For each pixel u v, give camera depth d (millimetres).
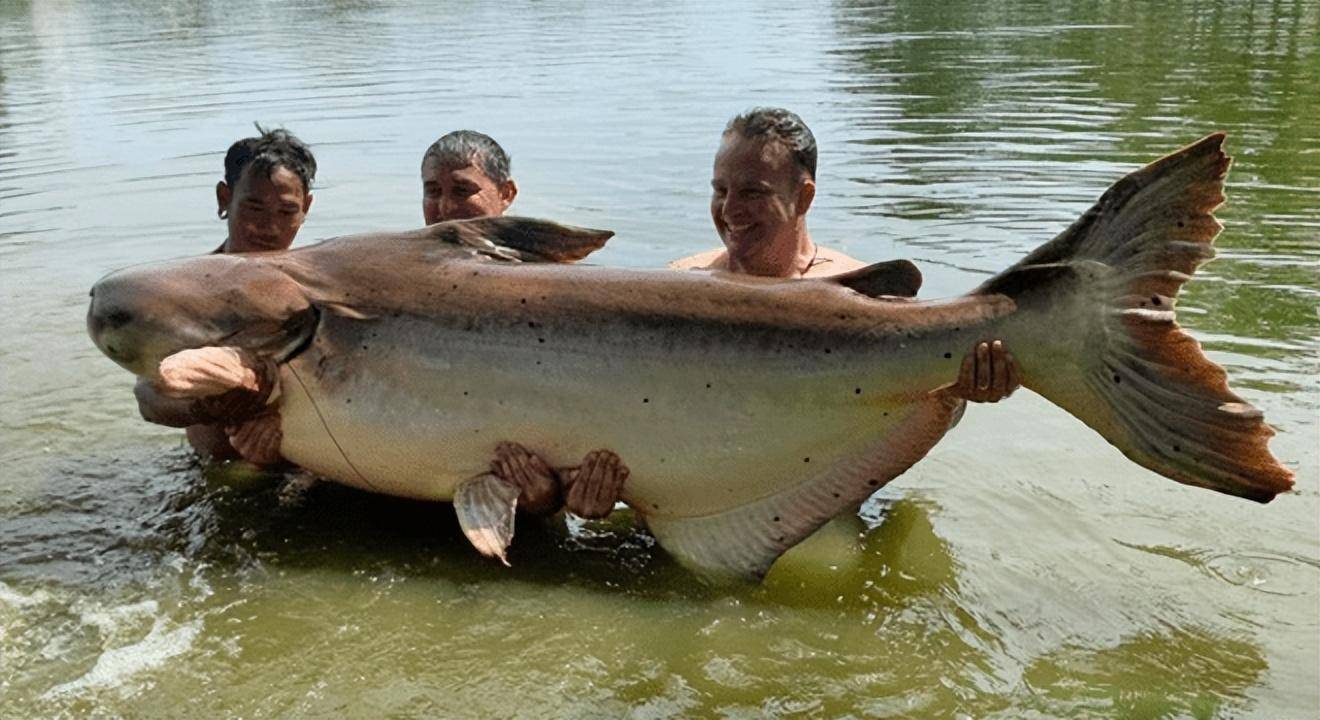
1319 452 1947
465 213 2180
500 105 5238
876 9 9461
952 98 5160
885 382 1605
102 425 2232
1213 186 1454
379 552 1809
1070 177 3746
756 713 1408
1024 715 1389
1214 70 5746
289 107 5254
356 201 3664
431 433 1737
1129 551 1725
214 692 1461
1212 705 1390
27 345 2592
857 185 3744
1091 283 1523
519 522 1908
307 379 1772
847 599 1649
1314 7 8422
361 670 1507
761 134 1914
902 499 1900
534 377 1693
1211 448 1487
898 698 1429
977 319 1564
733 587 1698
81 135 4711
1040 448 2061
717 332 1652
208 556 1788
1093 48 6605
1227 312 2586
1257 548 1717
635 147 4344
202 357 1675
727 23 8672
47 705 1433
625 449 1688
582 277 1729
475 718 1409
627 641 1566
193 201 3744
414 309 1749
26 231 3428
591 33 8203
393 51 7312
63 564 1755
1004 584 1659
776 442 1657
